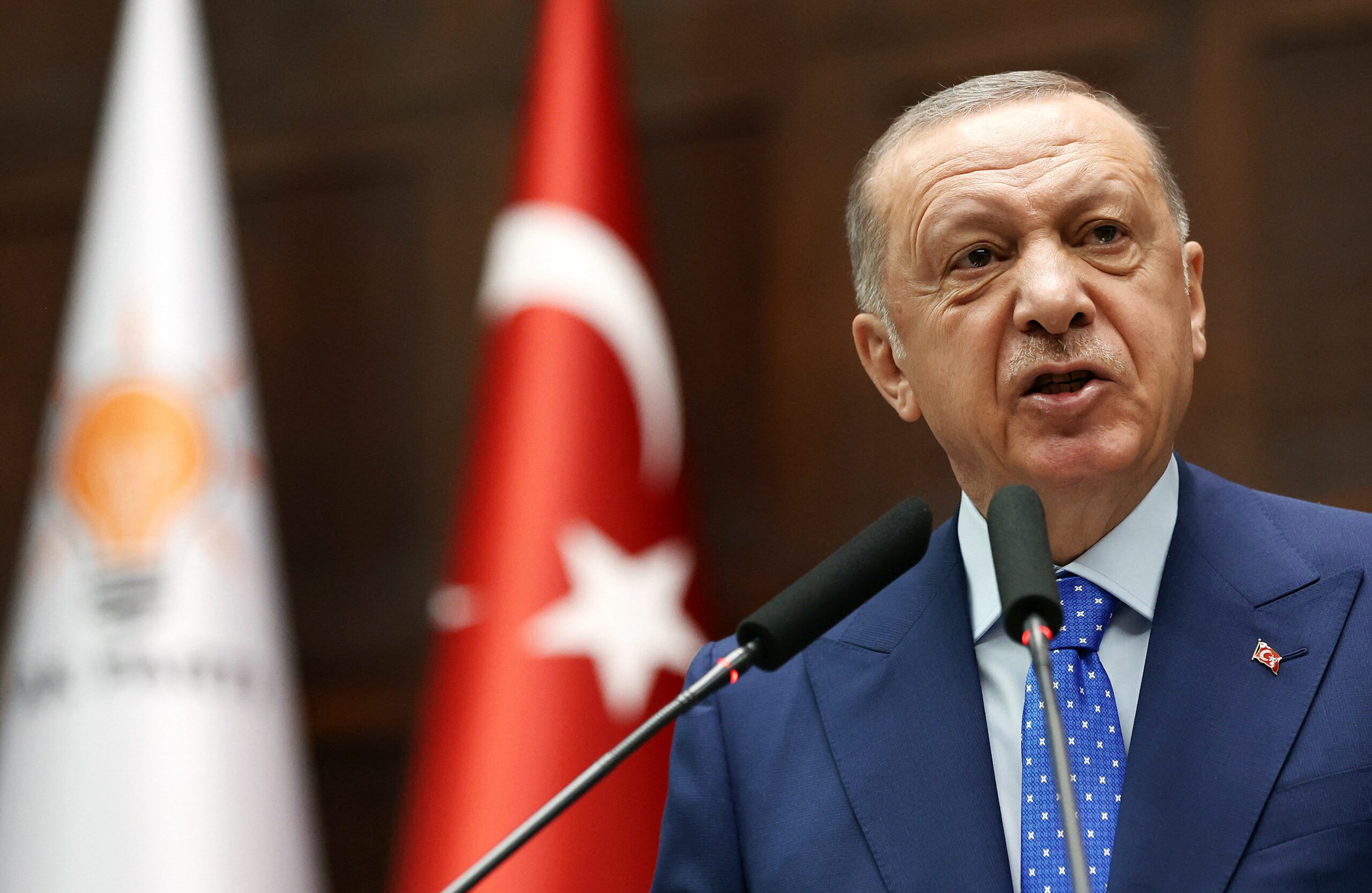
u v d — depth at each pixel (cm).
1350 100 1495
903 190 663
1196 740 542
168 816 1333
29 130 1875
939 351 639
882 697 611
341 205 1808
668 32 1742
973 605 631
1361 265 1466
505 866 1216
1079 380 614
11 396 1855
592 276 1385
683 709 512
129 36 1516
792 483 1622
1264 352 1477
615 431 1355
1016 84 661
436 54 1802
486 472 1351
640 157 1730
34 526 1430
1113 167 625
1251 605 571
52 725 1359
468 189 1770
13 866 1340
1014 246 628
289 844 1380
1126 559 609
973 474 642
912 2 1664
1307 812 511
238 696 1376
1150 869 521
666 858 630
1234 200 1508
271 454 1773
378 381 1762
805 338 1647
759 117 1702
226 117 1845
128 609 1375
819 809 589
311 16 1844
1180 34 1555
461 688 1291
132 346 1425
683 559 1347
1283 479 1445
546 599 1296
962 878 552
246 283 1817
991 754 584
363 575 1722
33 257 1872
